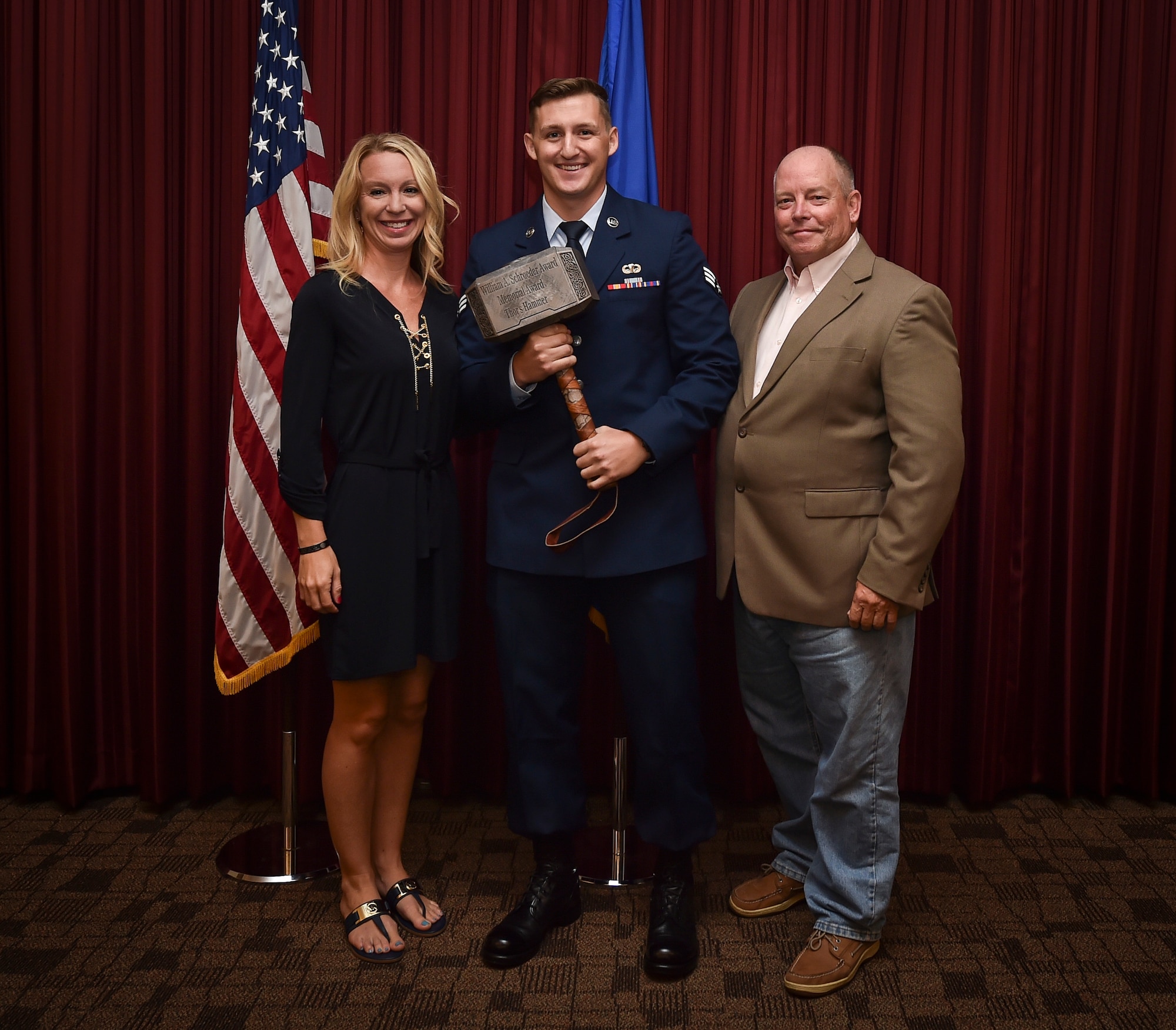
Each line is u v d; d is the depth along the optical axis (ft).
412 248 6.32
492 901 6.68
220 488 8.07
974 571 8.05
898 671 5.76
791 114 7.80
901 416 5.44
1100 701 8.23
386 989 5.65
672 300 5.96
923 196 7.84
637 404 5.87
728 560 6.15
